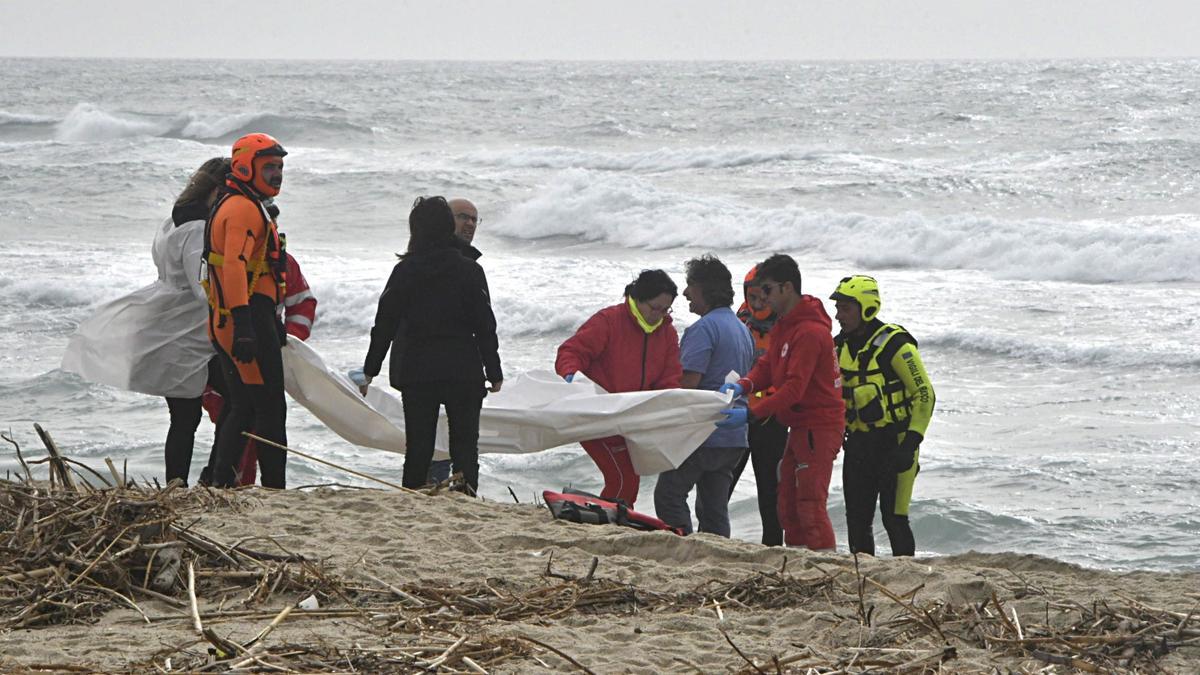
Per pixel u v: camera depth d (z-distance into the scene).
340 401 25.77
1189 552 29.72
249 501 20.92
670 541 18.64
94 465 35.84
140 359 23.89
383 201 115.94
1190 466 36.97
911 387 22.92
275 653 12.23
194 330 24.11
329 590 15.55
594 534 19.30
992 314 65.75
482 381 23.41
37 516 16.31
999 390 49.66
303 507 20.80
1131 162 124.44
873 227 91.19
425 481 23.38
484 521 20.28
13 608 14.38
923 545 32.03
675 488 24.86
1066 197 111.06
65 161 140.38
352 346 60.25
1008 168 129.12
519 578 16.44
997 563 18.59
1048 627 13.94
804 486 23.17
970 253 84.62
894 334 23.02
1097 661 12.91
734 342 24.91
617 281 76.69
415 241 23.14
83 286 69.56
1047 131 166.75
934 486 36.25
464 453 23.31
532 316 64.38
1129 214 103.50
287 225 105.56
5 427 41.53
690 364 24.72
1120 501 34.03
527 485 36.44
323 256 89.19
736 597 15.91
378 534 19.02
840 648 13.39
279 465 22.72
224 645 12.18
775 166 139.50
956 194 115.06
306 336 25.52
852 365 23.30
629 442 24.11
